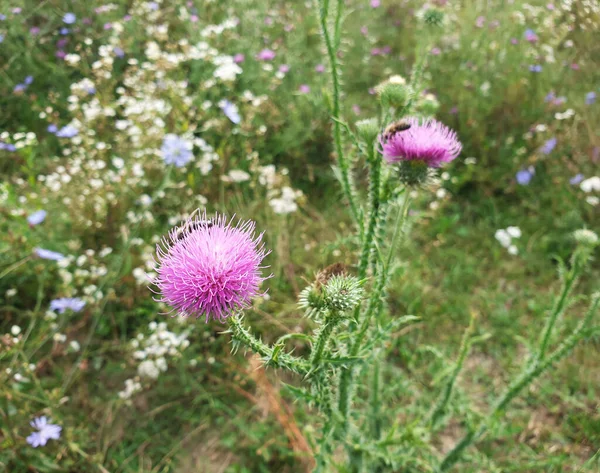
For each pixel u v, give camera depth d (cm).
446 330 39
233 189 44
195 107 47
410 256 43
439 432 34
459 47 59
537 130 50
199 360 34
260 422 32
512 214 47
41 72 54
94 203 39
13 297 37
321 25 22
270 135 49
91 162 41
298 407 33
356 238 24
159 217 42
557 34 60
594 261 43
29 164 41
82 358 32
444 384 28
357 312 19
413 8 66
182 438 32
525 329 39
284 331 36
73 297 35
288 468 30
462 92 54
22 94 49
